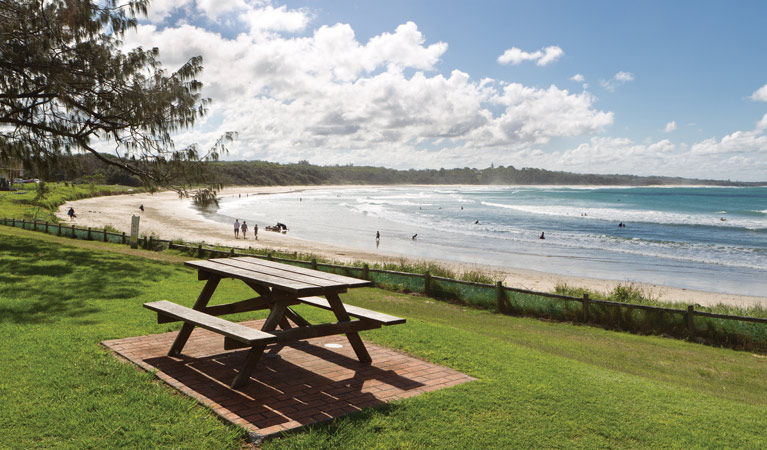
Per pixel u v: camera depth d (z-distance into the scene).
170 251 19.50
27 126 14.55
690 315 10.92
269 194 125.25
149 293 8.75
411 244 38.00
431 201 103.81
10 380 4.34
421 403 4.33
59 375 4.52
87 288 8.77
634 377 6.13
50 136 14.92
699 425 4.35
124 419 3.75
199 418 3.84
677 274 26.89
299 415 3.97
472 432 3.87
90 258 12.69
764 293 22.28
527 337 9.65
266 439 3.55
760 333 10.19
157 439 3.48
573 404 4.57
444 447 3.61
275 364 5.24
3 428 3.51
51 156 14.66
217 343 5.85
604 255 33.50
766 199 127.81
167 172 15.95
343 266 15.80
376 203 93.38
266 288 6.08
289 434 3.63
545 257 32.41
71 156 15.30
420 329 7.19
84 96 14.73
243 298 8.89
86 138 15.06
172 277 10.84
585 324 11.82
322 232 44.88
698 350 9.93
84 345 5.45
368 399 4.39
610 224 55.72
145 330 6.22
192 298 8.55
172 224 45.62
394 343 6.29
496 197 127.62
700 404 5.03
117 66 15.05
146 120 14.96
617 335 10.85
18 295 7.84
